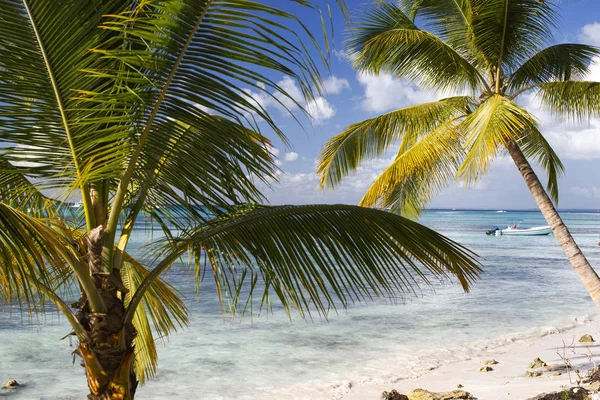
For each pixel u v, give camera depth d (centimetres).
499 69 1100
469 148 920
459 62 1076
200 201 383
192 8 297
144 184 366
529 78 1124
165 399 1009
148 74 315
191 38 309
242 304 2061
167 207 401
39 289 351
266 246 363
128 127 327
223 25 307
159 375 1160
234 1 296
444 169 1059
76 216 412
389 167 1076
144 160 356
